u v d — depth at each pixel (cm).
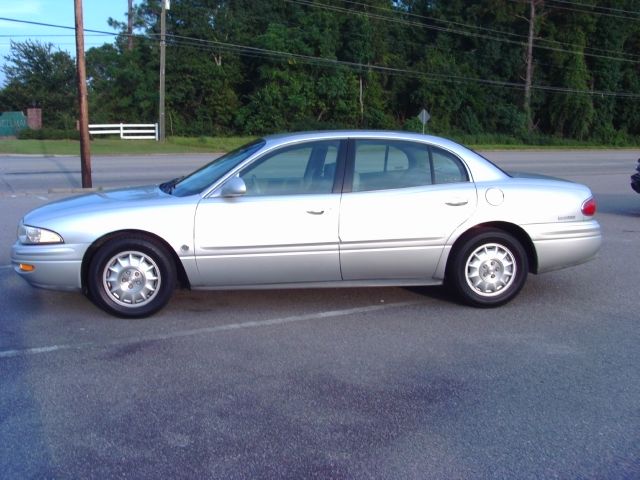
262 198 579
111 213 570
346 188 590
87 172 1747
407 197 592
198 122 5159
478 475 337
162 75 4088
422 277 612
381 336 546
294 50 5194
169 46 5094
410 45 6166
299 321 585
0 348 518
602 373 468
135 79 5031
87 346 523
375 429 386
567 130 6394
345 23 5472
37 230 573
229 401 423
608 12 6419
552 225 616
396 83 5778
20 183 1867
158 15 5144
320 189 588
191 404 419
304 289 686
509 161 3178
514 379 457
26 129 4150
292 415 404
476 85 5956
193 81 5159
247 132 5194
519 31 6262
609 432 382
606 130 6438
